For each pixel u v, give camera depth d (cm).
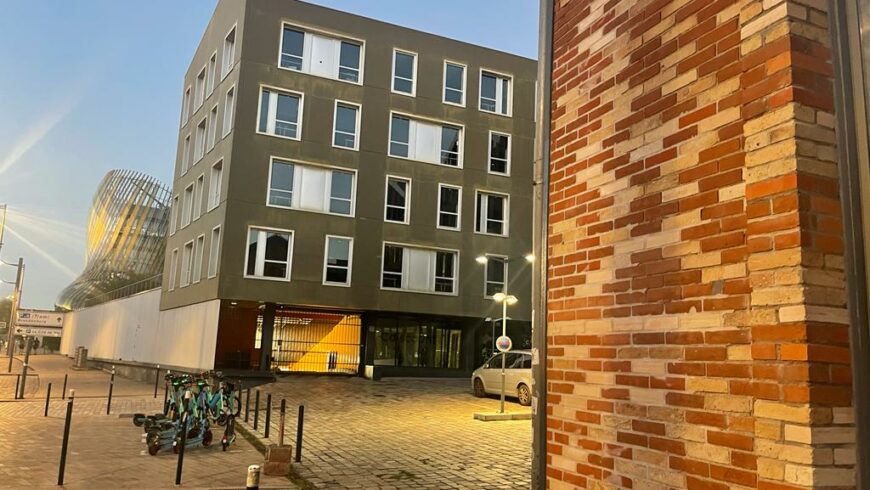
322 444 1148
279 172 2689
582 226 405
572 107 433
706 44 321
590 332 385
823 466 238
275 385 2378
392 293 2817
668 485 313
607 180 386
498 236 3058
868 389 244
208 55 3184
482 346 3059
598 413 370
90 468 872
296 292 2641
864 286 250
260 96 2692
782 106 266
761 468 260
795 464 244
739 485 273
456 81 3117
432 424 1439
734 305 287
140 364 3331
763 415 262
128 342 3894
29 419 1362
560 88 451
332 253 2738
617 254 369
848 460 243
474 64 3141
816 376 244
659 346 329
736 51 303
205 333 2636
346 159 2811
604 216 385
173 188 3572
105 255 5841
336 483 850
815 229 255
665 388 322
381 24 2969
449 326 3019
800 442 243
